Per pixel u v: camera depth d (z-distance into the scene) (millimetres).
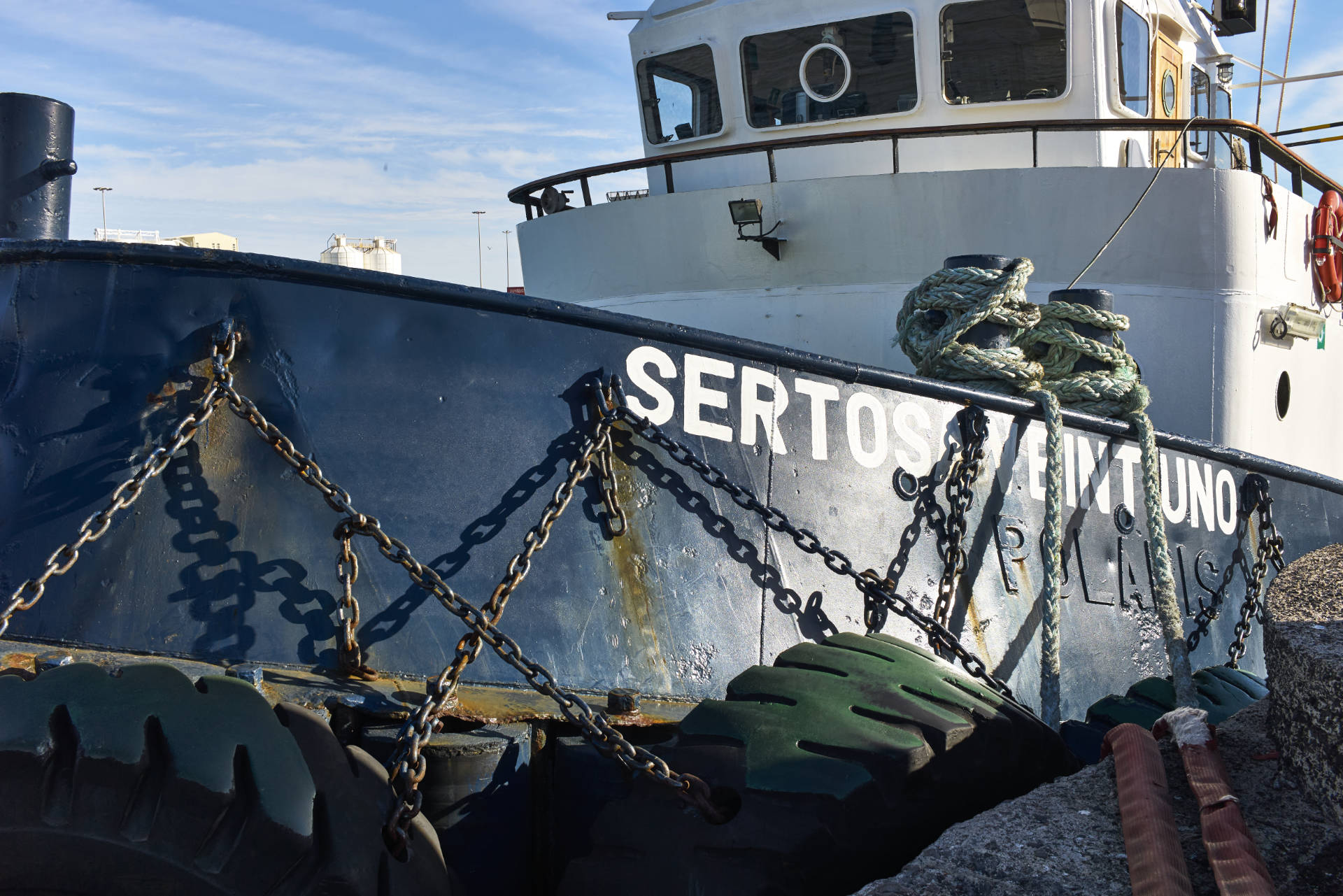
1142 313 5496
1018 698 3814
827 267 5676
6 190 3746
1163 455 4586
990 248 5520
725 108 6762
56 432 2703
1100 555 4254
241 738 2119
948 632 3289
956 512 3684
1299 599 2557
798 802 2363
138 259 2805
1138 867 2035
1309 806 2213
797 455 3432
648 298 6035
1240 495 4973
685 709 3002
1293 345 6234
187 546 2678
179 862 2031
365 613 2762
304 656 2699
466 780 2527
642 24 7008
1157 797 2246
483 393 3000
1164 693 3848
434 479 2902
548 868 2703
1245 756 2424
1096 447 4305
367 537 2807
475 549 2908
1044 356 4441
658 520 3170
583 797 2688
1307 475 5352
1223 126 5746
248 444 2771
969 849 2201
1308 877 2010
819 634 3383
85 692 2107
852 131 5805
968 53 6293
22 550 2607
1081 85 6250
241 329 2809
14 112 3734
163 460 2598
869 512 3553
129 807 2020
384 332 2932
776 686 2711
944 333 4227
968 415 3824
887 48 6363
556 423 3066
